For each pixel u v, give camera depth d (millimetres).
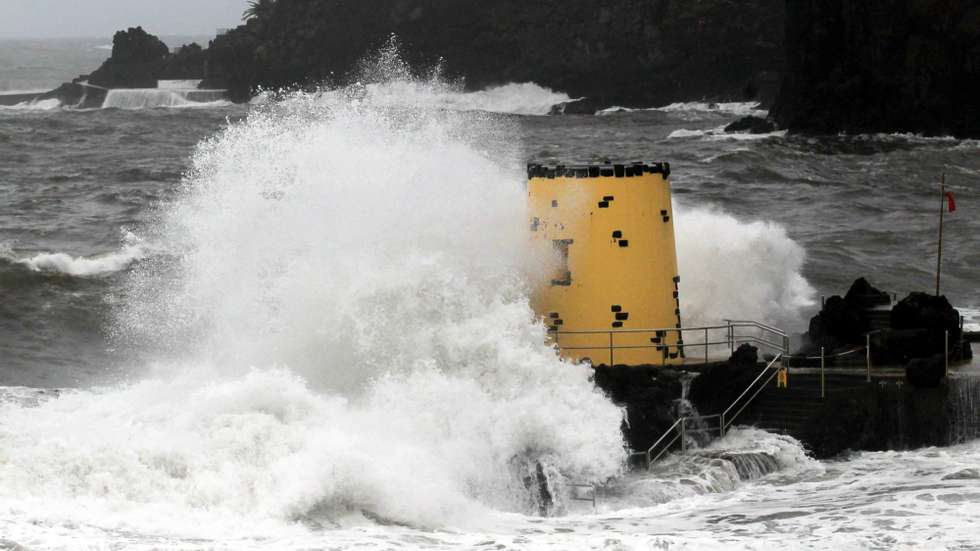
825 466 46656
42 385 58219
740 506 40719
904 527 36938
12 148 180875
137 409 41344
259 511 35062
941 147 183375
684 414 47625
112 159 161500
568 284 50219
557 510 42031
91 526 32531
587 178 49969
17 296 73625
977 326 64562
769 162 155875
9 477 34406
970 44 196875
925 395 49281
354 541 33562
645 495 42594
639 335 50219
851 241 97875
